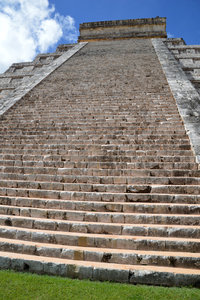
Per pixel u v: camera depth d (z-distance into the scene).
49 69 16.83
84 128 8.90
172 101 10.45
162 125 8.61
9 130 9.38
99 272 3.77
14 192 6.07
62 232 4.65
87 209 5.28
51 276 3.83
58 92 12.77
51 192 5.85
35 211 5.28
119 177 6.16
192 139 7.37
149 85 12.47
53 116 10.17
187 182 5.88
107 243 4.32
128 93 11.70
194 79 16.55
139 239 4.28
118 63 17.03
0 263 4.11
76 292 3.36
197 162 6.45
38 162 7.14
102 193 5.60
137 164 6.64
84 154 7.46
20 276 3.78
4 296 3.26
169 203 5.27
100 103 10.91
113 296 3.27
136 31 28.67
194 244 4.14
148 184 5.99
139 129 8.54
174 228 4.46
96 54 20.25
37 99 12.09
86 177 6.29
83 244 4.38
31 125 9.57
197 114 8.93
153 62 16.50
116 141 7.88
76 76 15.11
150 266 3.88
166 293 3.35
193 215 4.86
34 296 3.28
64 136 8.51
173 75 13.36
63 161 7.17
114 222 4.89
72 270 3.85
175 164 6.50
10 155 7.66
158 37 27.22
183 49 21.50
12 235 4.73
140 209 5.11
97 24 29.39
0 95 18.16
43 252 4.25
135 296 3.28
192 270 3.74
